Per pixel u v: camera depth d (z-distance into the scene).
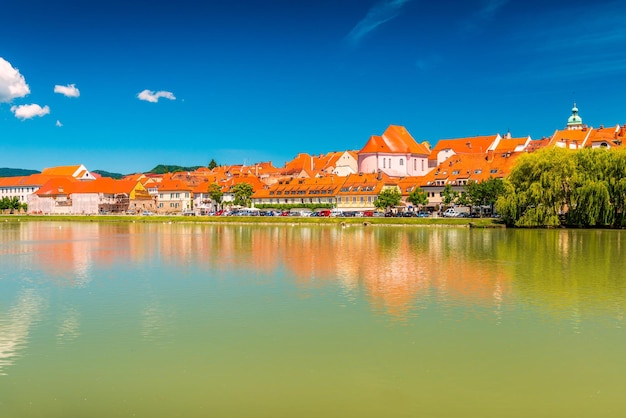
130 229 161.12
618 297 52.69
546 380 32.19
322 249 95.69
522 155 150.75
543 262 76.38
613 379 32.34
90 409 28.98
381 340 39.28
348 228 155.00
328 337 40.06
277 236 126.81
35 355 36.59
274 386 31.48
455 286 58.59
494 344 38.31
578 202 138.50
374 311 47.53
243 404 29.38
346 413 28.34
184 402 29.62
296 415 28.17
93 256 87.25
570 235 119.75
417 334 40.66
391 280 62.44
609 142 199.00
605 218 134.88
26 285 60.56
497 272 67.75
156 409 28.92
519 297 52.81
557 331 41.34
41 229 162.75
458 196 181.88
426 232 135.38
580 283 60.09
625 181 133.50
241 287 58.69
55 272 70.12
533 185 140.00
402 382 31.94
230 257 84.50
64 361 35.44
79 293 55.91
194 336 40.47
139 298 53.31
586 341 39.00
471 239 112.81
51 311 48.09
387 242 108.19
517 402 29.50
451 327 42.47
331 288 57.81
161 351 37.25
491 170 197.00
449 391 30.73
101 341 39.47
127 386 31.62
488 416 28.02
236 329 42.22
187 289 57.72
